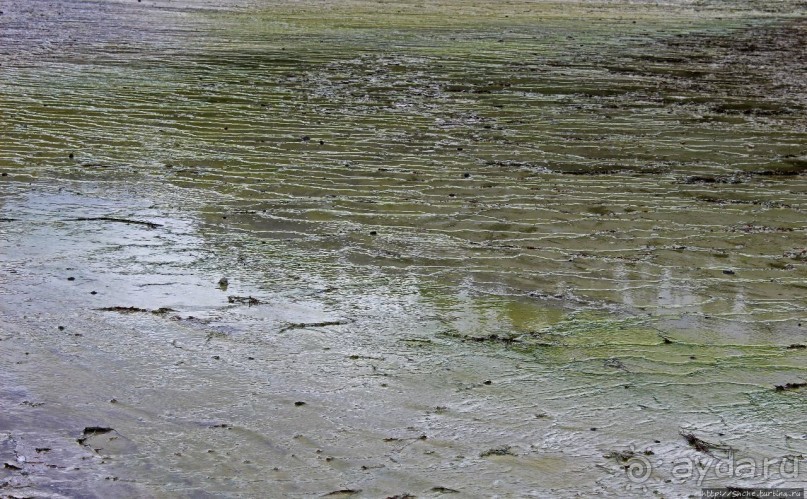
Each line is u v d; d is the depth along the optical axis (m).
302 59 12.29
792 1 19.67
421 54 12.72
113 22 15.01
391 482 3.73
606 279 5.73
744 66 12.35
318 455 3.91
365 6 17.39
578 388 4.45
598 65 12.21
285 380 4.51
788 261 6.02
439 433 4.07
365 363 4.68
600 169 7.91
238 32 14.30
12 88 10.48
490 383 4.49
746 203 7.11
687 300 5.45
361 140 8.69
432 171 7.80
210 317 5.16
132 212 6.80
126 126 9.09
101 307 5.26
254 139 8.70
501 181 7.55
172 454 3.92
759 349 4.86
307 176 7.64
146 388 4.43
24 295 5.39
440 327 5.09
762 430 4.12
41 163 7.92
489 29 14.94
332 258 6.03
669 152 8.41
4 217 6.64
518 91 10.70
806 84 11.27
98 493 3.66
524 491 3.68
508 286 5.62
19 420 4.14
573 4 18.38
